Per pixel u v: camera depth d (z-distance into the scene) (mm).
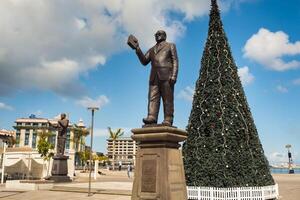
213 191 14961
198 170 15484
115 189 22953
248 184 15055
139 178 10094
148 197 9758
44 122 132375
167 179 9664
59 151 29578
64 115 30219
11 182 25734
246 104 16688
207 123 16031
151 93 10711
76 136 81250
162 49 10758
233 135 15570
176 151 10344
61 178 28594
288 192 23109
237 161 15203
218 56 17047
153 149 10023
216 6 18062
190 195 15484
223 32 17562
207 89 16672
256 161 15758
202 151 15680
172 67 10633
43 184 25484
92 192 21672
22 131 131375
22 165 38344
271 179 16312
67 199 19219
